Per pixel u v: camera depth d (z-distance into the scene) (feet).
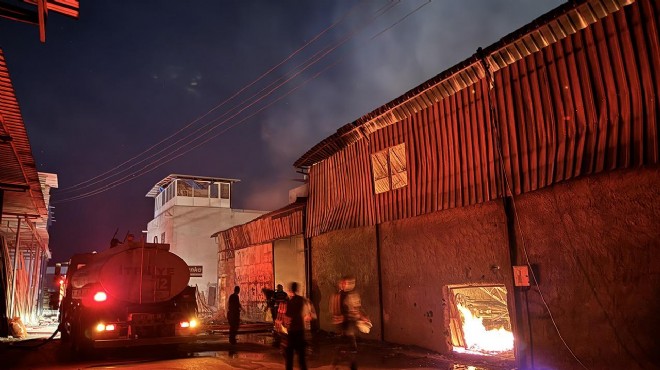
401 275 43.34
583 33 28.99
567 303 28.55
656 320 24.16
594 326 26.94
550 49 31.04
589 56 28.60
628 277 25.58
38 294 119.24
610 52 27.43
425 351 39.06
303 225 61.31
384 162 46.85
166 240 120.57
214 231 120.06
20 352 45.06
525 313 31.12
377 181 47.70
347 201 52.49
